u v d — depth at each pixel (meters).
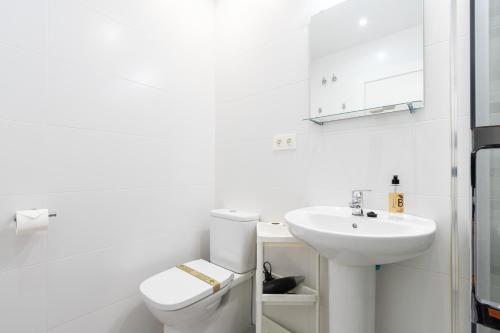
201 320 1.26
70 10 1.15
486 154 0.74
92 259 1.21
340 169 1.21
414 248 0.75
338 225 1.05
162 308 1.07
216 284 1.25
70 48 1.15
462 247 0.89
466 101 0.89
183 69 1.65
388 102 1.06
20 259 1.00
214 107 1.85
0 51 0.97
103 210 1.26
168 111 1.56
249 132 1.62
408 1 1.02
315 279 1.29
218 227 1.58
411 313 1.00
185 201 1.65
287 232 1.24
